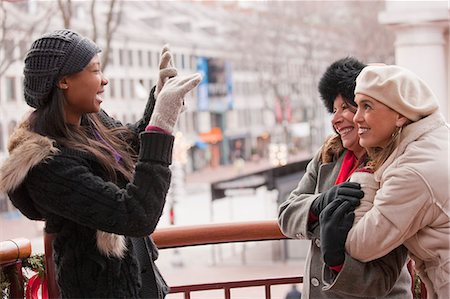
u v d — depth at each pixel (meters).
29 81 1.64
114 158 1.71
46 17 10.50
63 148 1.62
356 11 22.31
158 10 28.19
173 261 14.82
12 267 2.08
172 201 15.09
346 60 1.92
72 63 1.62
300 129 28.84
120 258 1.65
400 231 1.62
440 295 1.67
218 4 31.86
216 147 33.16
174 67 1.88
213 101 32.66
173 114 1.62
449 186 1.60
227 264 14.59
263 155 34.47
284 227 1.96
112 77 23.28
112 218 1.54
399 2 6.21
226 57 30.05
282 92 26.56
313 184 2.07
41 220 1.77
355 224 1.68
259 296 6.28
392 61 21.64
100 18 14.05
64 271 1.65
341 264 1.70
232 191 16.52
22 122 1.71
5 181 1.58
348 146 1.90
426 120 1.66
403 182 1.61
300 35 25.69
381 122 1.67
